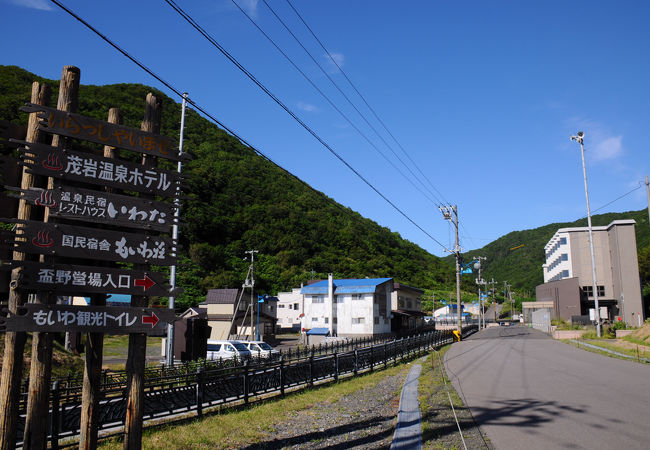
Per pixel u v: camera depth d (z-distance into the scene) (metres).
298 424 9.36
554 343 34.19
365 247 103.31
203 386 9.90
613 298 59.78
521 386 13.77
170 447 7.34
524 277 138.25
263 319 48.53
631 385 13.71
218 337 45.41
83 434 5.77
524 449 7.06
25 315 5.30
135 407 6.01
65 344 22.33
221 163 111.56
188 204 81.88
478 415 9.71
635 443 7.31
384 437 8.21
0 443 5.07
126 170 6.14
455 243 37.25
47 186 5.91
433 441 7.56
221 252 76.38
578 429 8.29
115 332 5.87
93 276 5.75
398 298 63.28
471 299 114.25
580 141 39.91
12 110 60.28
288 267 82.94
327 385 15.26
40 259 5.67
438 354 27.84
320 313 51.78
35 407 5.35
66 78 5.92
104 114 88.31
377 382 15.80
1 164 5.55
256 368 12.01
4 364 5.21
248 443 7.81
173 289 6.32
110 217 5.96
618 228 54.00
